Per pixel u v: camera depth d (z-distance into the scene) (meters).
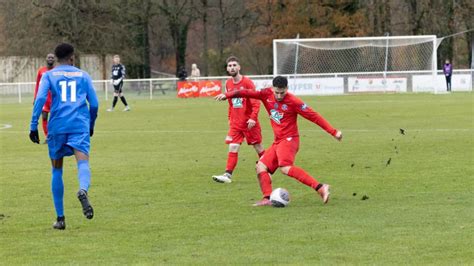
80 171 14.86
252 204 18.08
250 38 114.81
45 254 13.40
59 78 15.20
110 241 14.33
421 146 29.45
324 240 13.98
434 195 18.66
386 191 19.47
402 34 108.06
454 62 107.31
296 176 17.88
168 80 76.50
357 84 74.25
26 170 24.97
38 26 97.06
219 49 117.75
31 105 69.19
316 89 74.44
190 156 28.19
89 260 12.92
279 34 106.19
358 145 30.42
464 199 17.97
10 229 15.62
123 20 102.06
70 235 14.95
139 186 21.16
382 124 40.06
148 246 13.86
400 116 45.19
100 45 99.56
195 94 75.69
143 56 108.25
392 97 66.69
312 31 104.31
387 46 75.12
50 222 16.30
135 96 76.19
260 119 46.22
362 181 21.23
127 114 52.19
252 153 28.91
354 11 105.06
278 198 17.45
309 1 105.00
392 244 13.55
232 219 16.20
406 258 12.56
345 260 12.53
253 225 15.51
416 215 16.16
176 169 24.66
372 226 15.12
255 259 12.72
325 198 17.70
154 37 116.62
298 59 76.38
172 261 12.71
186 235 14.71
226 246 13.70
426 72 73.06
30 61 99.44
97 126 42.41
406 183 20.67
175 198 19.11
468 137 32.44
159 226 15.62
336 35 104.44
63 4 96.12
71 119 15.05
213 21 118.50
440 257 12.59
